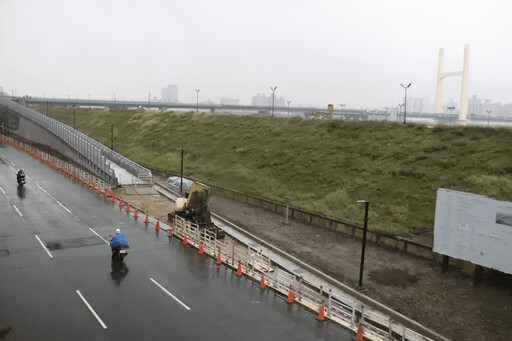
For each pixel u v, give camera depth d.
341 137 58.16
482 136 46.09
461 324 18.17
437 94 161.12
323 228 32.91
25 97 152.25
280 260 25.12
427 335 17.06
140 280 20.05
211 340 14.79
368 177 43.38
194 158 66.62
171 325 15.74
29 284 18.94
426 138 49.84
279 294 19.36
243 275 21.53
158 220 31.53
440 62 158.25
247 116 84.69
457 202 22.86
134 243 25.95
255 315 16.98
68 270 20.91
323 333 15.81
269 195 43.00
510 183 34.78
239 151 64.25
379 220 33.28
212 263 23.09
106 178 45.84
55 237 26.28
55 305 16.94
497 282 22.34
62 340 14.29
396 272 23.95
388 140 52.38
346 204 38.03
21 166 53.31
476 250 22.20
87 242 25.61
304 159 53.84
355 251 27.48
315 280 22.44
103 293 18.31
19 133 88.44
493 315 19.00
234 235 29.55
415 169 41.59
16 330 14.80
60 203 35.72
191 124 88.06
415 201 35.62
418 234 30.06
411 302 20.17
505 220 21.02
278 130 69.56
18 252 23.17
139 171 50.41
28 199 36.38
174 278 20.55
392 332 16.89
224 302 18.09
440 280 22.94
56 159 55.00
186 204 29.44
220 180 52.16
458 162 41.06
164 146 77.31
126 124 100.88
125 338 14.62
